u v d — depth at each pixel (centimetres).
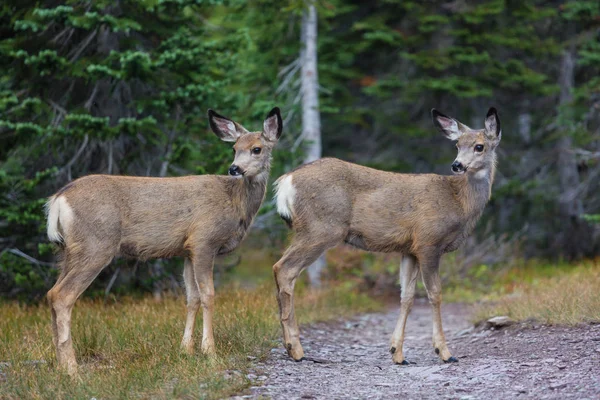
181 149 1927
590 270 2361
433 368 1255
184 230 1288
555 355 1245
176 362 1188
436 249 1350
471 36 2950
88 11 1870
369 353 1513
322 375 1204
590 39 3034
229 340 1356
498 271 2831
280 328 1564
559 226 3344
